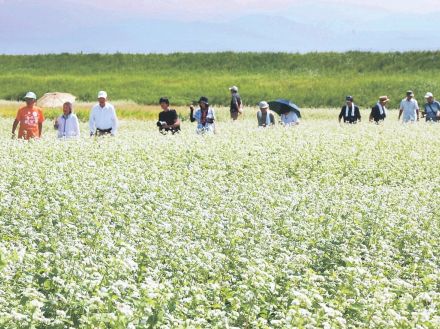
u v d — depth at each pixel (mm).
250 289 10695
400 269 13625
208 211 16656
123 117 52656
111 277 10711
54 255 11547
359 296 11148
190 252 12961
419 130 35938
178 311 9664
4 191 17328
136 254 12570
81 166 21953
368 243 15516
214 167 24609
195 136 30312
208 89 81875
